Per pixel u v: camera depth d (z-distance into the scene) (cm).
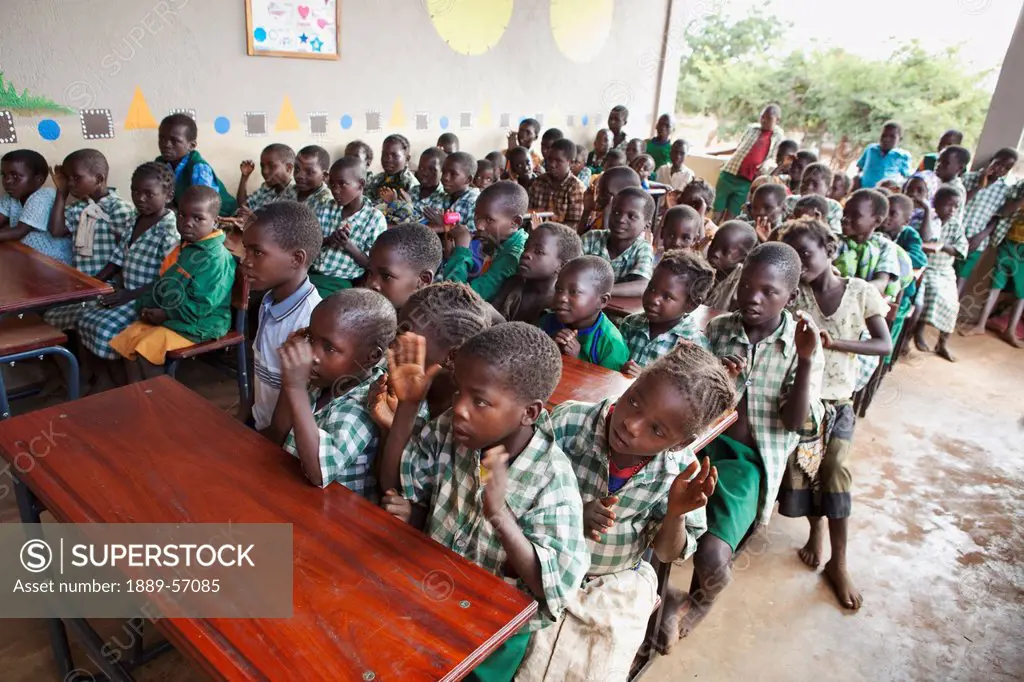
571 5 585
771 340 192
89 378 299
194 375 341
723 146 733
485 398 103
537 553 101
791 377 190
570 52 602
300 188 370
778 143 561
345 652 86
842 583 214
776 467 190
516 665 123
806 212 324
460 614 93
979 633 205
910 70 593
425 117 517
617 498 127
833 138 663
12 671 170
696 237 288
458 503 116
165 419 138
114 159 375
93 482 117
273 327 184
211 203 247
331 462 118
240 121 419
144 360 253
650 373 118
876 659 192
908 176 510
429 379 119
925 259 359
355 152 441
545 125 608
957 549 245
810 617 207
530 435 113
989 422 348
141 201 281
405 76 495
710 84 734
